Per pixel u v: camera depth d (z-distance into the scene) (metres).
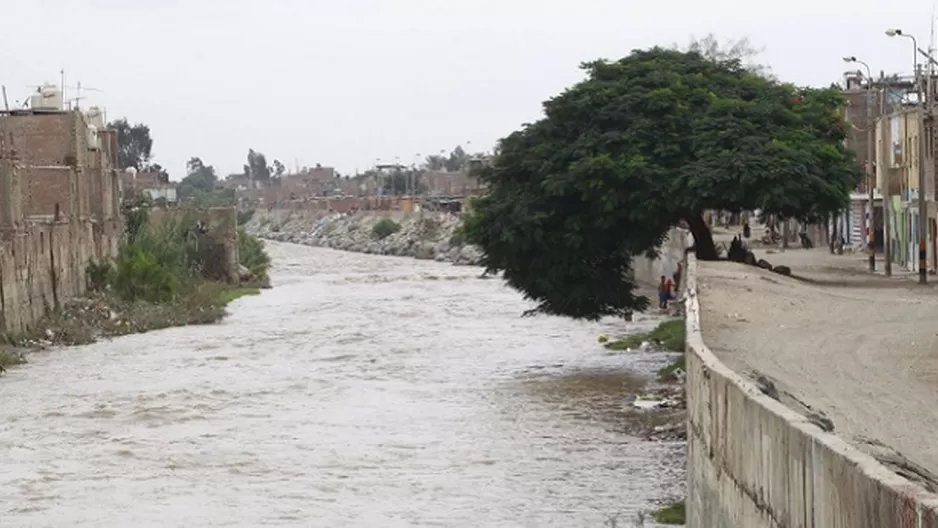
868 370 23.69
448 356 54.88
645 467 32.22
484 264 49.53
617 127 48.56
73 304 69.06
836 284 47.91
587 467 32.34
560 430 37.25
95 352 58.47
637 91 49.12
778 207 45.72
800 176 45.62
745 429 14.18
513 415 39.81
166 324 70.44
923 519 8.57
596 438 35.91
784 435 12.11
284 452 34.81
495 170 49.72
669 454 33.62
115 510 28.58
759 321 31.58
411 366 51.94
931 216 60.56
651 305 72.19
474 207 49.81
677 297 69.94
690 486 20.22
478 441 35.97
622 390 43.84
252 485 31.00
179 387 46.84
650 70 51.31
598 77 51.34
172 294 77.19
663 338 55.66
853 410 19.39
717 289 38.12
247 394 45.09
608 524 26.88
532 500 29.20
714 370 16.81
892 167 68.44
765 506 12.98
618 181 46.28
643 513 27.70
